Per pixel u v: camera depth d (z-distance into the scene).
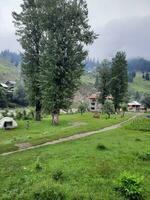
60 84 69.31
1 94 150.00
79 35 70.12
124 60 118.56
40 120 84.06
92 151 28.69
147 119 66.06
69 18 68.94
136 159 26.69
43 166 22.98
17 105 169.00
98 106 166.38
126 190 17.42
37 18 77.50
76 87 70.62
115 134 45.88
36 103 82.25
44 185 17.33
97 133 48.47
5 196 17.20
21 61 80.75
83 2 69.81
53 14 67.75
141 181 18.17
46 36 70.56
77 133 47.47
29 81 79.75
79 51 70.12
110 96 124.31
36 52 80.19
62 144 35.06
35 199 16.20
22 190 17.89
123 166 23.77
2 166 23.70
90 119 87.31
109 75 119.19
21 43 79.81
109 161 24.80
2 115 95.12
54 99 68.88
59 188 17.06
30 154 28.33
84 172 21.38
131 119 89.94
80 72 70.12
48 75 67.62
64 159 25.25
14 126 70.81
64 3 68.62
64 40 68.88
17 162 24.78
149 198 17.34
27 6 79.56
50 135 43.84
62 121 79.94
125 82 119.06
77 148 30.69
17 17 79.31
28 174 21.17
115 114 120.62
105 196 17.20
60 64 69.00
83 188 18.27
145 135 44.91
